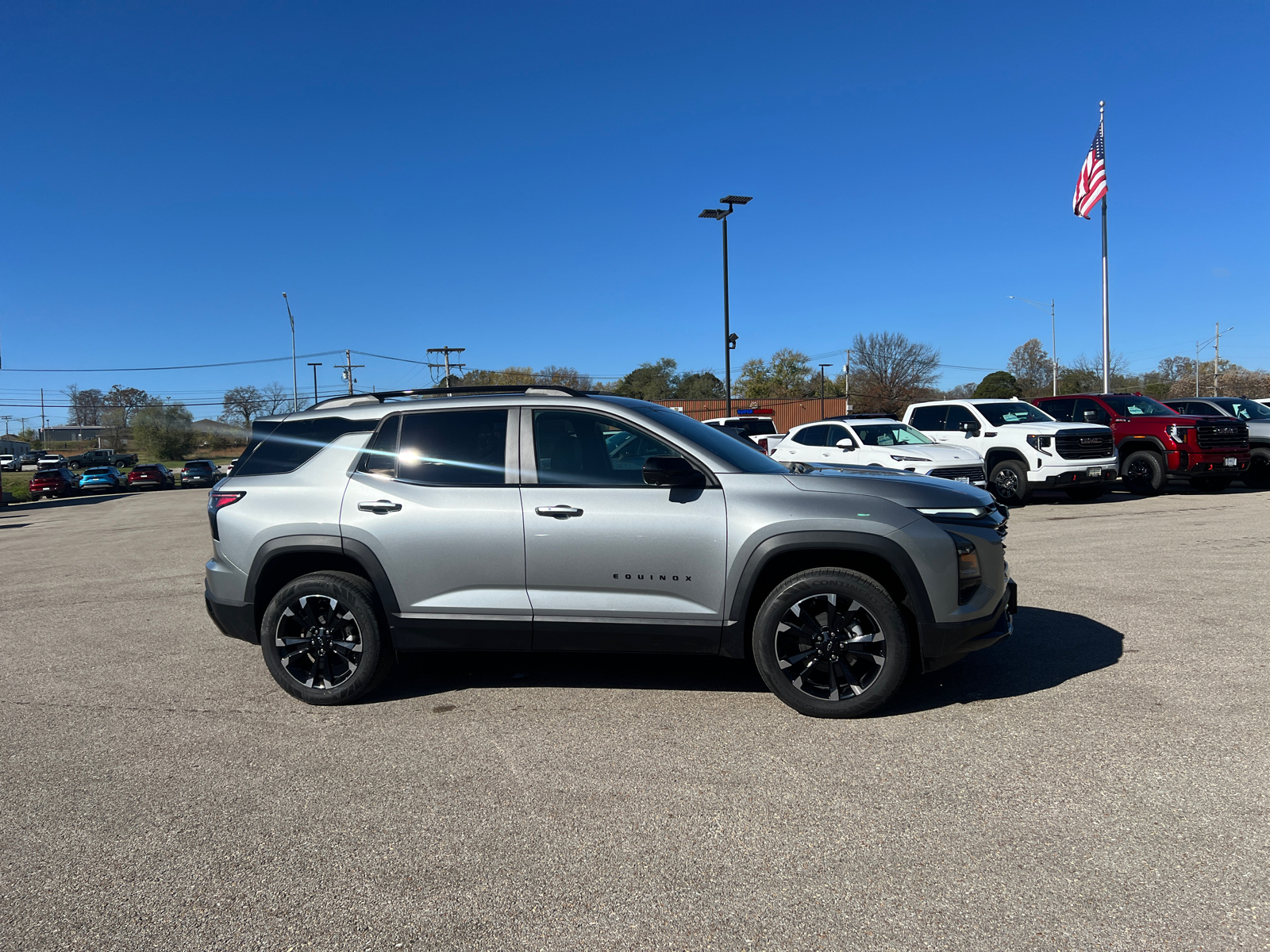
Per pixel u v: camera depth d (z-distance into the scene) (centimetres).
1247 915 247
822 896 266
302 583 466
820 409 4900
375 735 424
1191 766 350
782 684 420
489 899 272
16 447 10694
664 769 369
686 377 8056
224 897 279
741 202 2828
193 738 429
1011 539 1017
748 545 418
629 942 246
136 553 1277
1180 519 1167
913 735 395
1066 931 243
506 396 474
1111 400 1612
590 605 436
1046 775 347
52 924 266
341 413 488
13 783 378
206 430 8331
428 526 449
